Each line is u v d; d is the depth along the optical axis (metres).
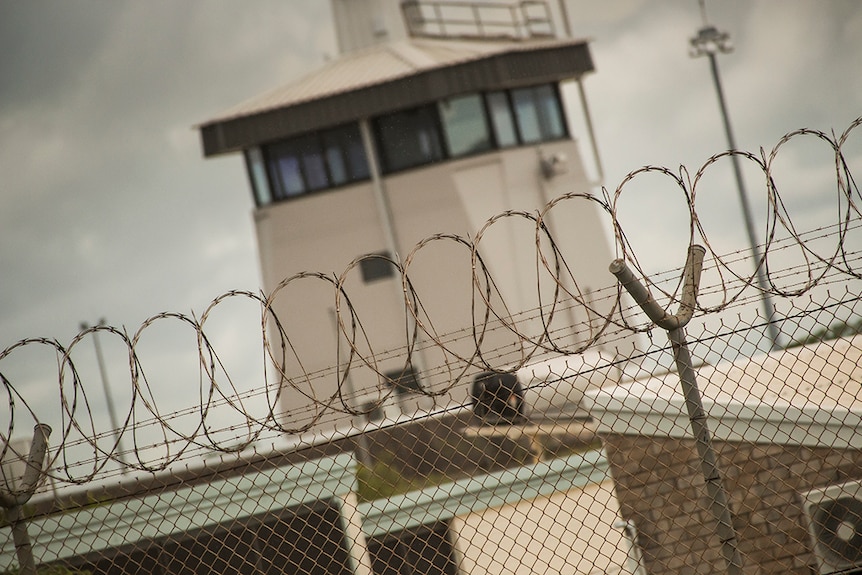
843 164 17.48
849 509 23.00
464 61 121.25
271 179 126.94
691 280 17.75
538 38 138.12
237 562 26.08
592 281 124.44
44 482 18.70
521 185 123.50
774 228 17.36
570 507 28.62
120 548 25.62
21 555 18.75
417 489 27.97
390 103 121.44
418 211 121.25
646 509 24.39
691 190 17.56
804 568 23.42
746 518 23.88
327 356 120.12
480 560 28.80
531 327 112.75
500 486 28.48
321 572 26.25
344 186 124.31
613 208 17.20
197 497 26.11
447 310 116.31
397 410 58.59
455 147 121.81
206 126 126.12
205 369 16.98
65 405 17.17
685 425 24.30
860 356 25.00
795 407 23.62
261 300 16.89
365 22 136.38
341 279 16.80
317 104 123.12
